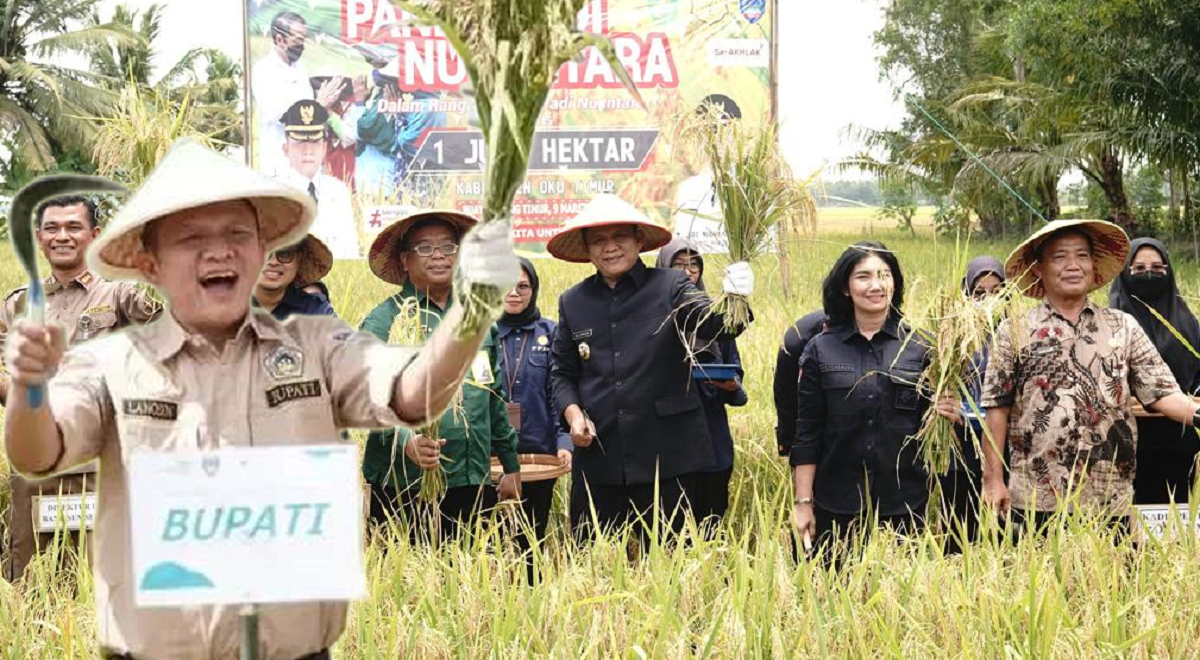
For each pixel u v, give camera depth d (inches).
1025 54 949.8
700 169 256.2
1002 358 230.8
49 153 1583.4
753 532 263.3
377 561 210.1
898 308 239.3
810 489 241.3
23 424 103.3
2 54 1643.7
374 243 249.0
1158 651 178.2
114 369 114.4
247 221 114.2
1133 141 916.0
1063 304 231.6
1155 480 271.7
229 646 112.7
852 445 234.8
